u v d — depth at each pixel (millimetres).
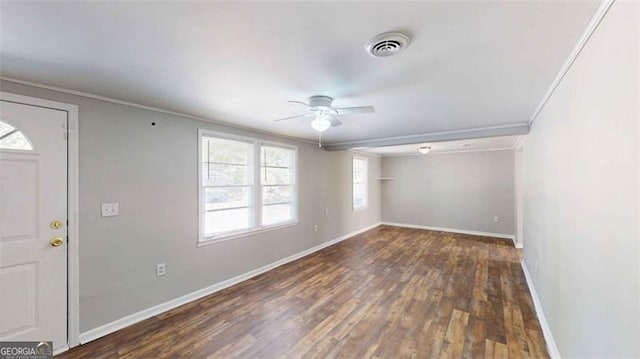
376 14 1195
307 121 3371
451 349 2182
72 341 2219
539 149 2795
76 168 2262
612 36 1130
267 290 3352
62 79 1975
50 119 2133
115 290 2486
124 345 2244
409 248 5348
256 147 3945
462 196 6766
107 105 2445
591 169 1395
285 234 4445
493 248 5309
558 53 1568
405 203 7609
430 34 1365
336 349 2186
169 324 2562
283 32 1348
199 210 3195
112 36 1380
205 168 3359
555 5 1134
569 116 1741
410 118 3221
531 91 2240
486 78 1963
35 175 2072
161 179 2844
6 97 1945
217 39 1418
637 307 980
